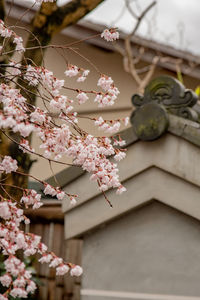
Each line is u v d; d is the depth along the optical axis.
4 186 3.56
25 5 6.34
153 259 3.35
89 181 3.48
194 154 3.20
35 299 5.16
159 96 3.43
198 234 3.26
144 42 7.79
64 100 2.77
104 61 7.77
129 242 3.43
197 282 3.21
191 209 3.21
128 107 8.05
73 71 2.99
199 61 8.09
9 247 2.47
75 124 2.96
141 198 3.35
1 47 3.07
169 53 7.98
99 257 3.51
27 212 5.01
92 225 3.49
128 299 3.37
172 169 3.25
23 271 2.43
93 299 3.46
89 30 7.22
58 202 4.17
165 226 3.36
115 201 3.43
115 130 3.03
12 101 2.47
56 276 5.30
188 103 3.32
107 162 2.94
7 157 2.70
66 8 4.03
